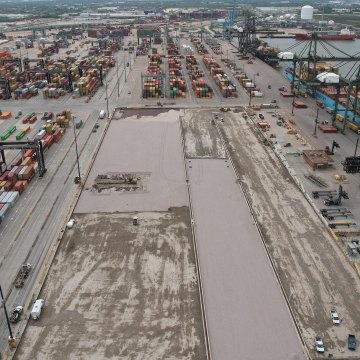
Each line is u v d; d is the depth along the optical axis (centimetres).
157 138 9625
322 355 3819
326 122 10431
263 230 5841
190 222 6056
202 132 10031
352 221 6025
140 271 4991
